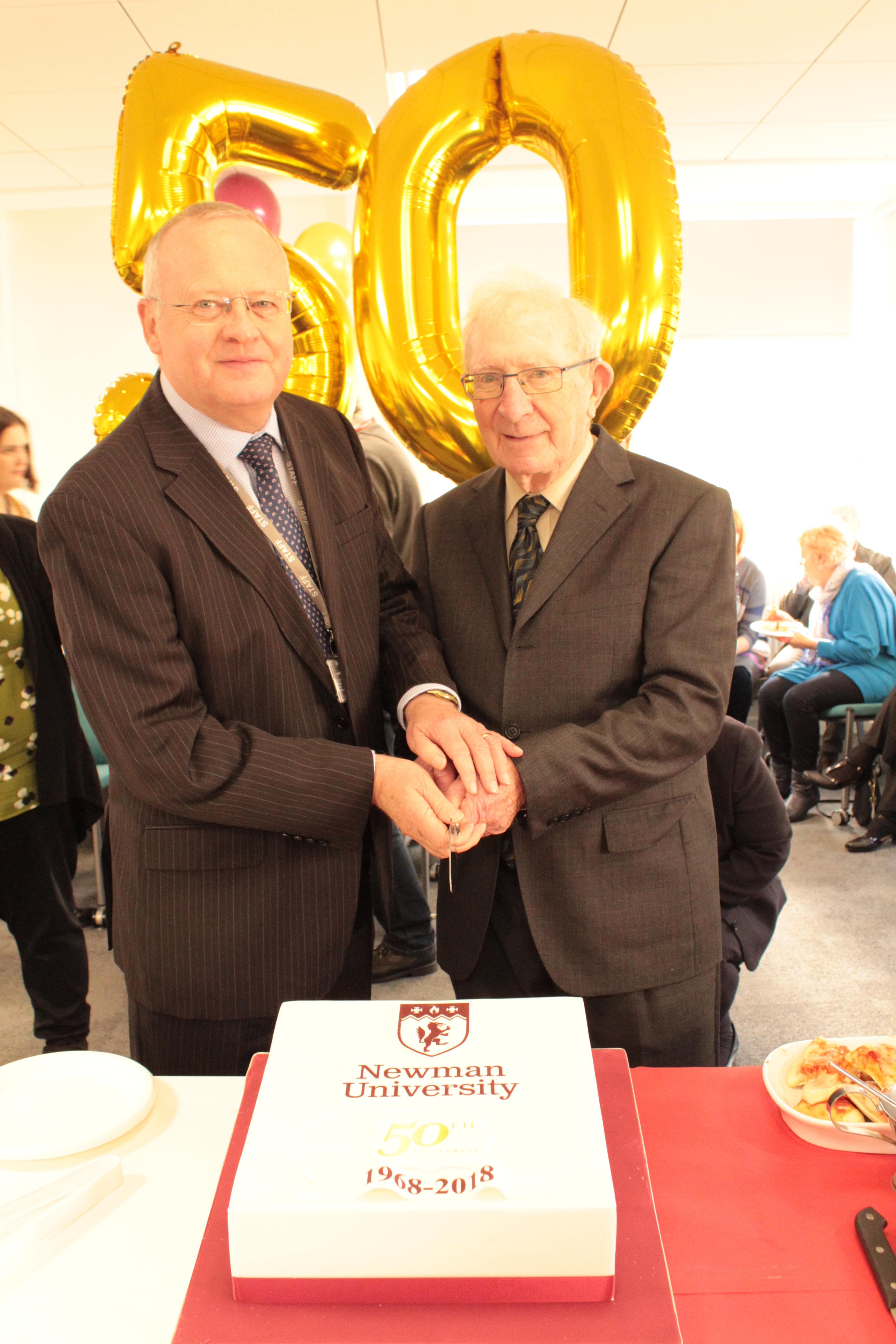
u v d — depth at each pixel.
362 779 1.10
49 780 2.05
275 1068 0.68
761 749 1.82
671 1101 0.88
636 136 1.56
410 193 1.62
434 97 1.61
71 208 5.38
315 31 3.48
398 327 1.63
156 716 1.05
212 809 1.06
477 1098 0.65
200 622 1.09
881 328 5.70
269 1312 0.57
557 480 1.26
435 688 1.24
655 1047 1.27
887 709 3.48
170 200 1.63
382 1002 0.76
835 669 4.03
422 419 1.66
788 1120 0.83
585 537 1.22
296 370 1.88
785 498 6.24
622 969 1.23
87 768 2.17
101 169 4.66
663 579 1.20
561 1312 0.56
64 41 3.49
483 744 1.12
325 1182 0.58
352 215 5.29
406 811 1.08
